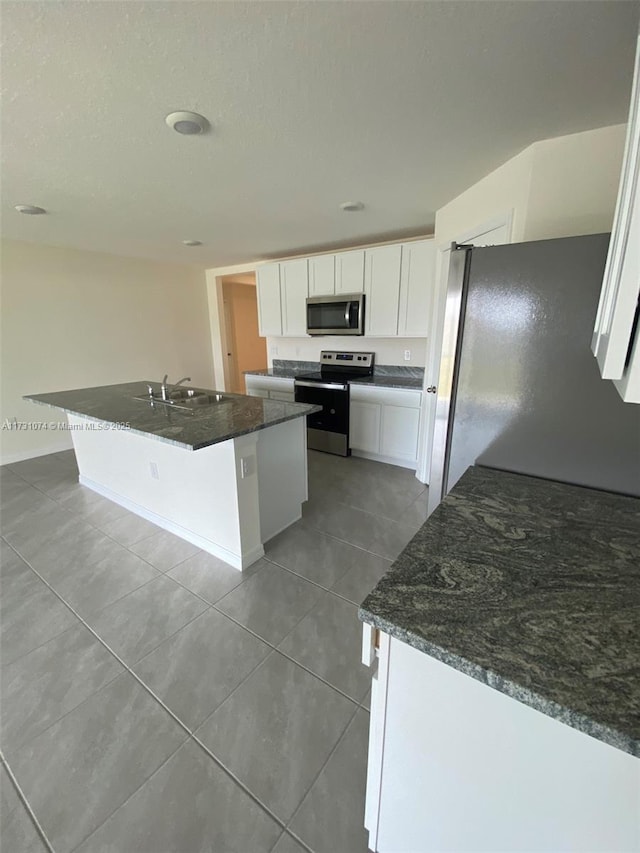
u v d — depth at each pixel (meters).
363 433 3.97
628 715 0.52
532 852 0.69
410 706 0.75
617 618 0.69
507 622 0.68
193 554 2.36
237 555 2.20
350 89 1.43
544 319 1.19
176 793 1.15
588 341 1.14
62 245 3.99
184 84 1.38
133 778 1.19
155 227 3.33
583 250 1.10
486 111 1.59
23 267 3.83
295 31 1.14
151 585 2.08
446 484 1.53
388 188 2.47
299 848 1.03
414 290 3.49
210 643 1.70
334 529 2.65
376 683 0.79
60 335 4.16
